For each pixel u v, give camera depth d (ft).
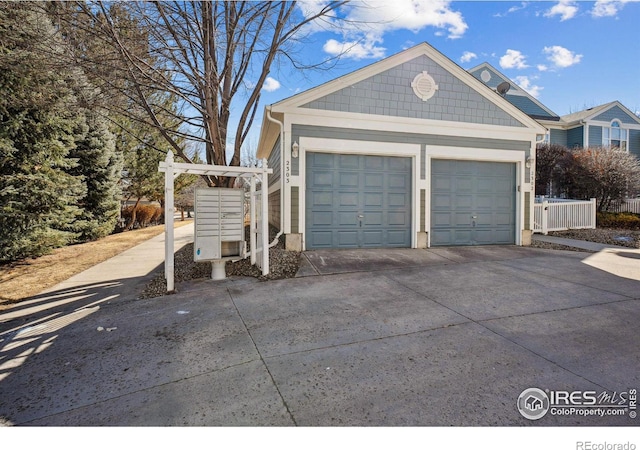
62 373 8.75
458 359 9.06
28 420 6.86
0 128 22.29
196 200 17.74
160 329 11.62
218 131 21.83
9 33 19.77
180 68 20.93
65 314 13.47
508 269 19.95
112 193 41.04
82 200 38.19
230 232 18.33
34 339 11.00
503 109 28.55
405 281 17.42
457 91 27.40
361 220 25.80
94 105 21.18
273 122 24.97
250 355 9.48
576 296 14.66
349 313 12.80
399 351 9.59
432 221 27.35
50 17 19.61
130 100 22.75
